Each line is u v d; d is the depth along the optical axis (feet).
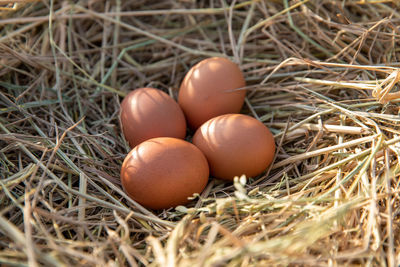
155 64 1.69
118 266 1.19
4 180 1.29
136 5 1.80
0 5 1.56
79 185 1.35
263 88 1.56
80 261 1.20
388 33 1.49
